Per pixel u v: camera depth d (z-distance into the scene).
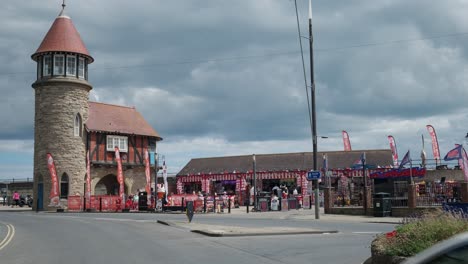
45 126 45.25
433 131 46.12
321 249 14.29
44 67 45.75
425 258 3.69
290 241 16.44
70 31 46.66
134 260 12.45
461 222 9.49
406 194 30.48
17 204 54.50
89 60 47.91
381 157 52.12
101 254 13.59
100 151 48.38
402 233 10.01
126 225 23.75
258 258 12.69
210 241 16.59
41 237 18.33
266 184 53.84
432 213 11.35
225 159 59.84
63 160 44.91
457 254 3.61
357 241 16.23
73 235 18.92
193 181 57.03
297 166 53.56
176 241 16.64
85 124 47.09
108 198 41.16
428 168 41.88
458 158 29.64
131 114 53.75
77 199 41.91
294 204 40.38
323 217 28.94
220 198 38.94
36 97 46.16
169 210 38.00
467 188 26.58
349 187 37.84
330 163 52.50
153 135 53.34
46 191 44.72
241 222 25.23
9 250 14.68
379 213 28.42
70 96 45.66
